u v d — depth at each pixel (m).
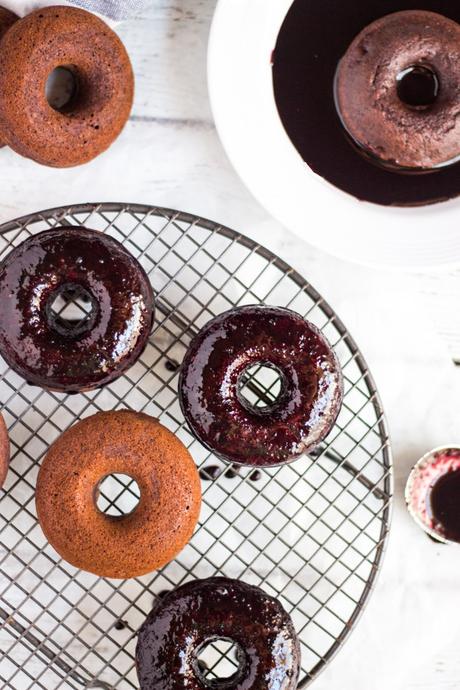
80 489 0.71
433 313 0.79
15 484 0.75
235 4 0.72
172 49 0.78
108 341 0.72
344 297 0.79
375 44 0.74
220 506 0.76
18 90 0.72
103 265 0.72
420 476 0.77
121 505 0.78
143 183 0.78
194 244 0.78
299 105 0.76
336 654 0.76
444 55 0.74
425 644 0.79
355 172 0.76
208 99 0.78
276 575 0.78
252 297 0.79
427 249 0.76
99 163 0.78
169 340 0.78
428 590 0.79
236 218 0.79
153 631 0.72
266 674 0.72
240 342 0.72
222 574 0.78
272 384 0.76
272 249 0.79
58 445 0.72
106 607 0.76
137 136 0.78
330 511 0.79
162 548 0.72
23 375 0.72
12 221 0.75
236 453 0.72
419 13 0.75
